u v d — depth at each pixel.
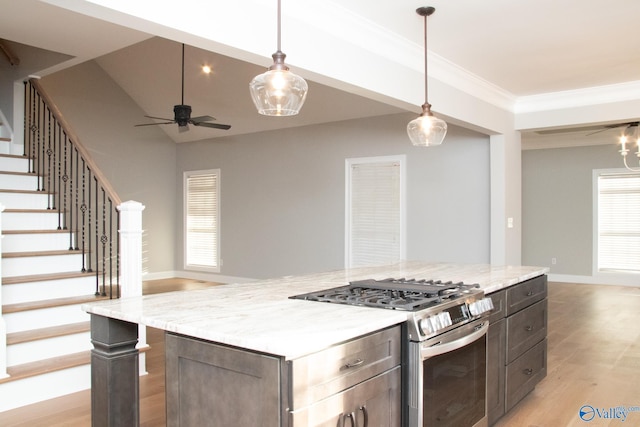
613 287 8.45
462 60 4.47
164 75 7.66
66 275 3.97
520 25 3.63
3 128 5.40
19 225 4.41
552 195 9.26
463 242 6.28
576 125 5.77
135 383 2.20
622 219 8.64
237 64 6.68
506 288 2.96
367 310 2.04
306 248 7.77
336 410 1.67
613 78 5.11
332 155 7.48
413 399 1.98
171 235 9.49
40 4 3.36
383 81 3.84
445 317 2.11
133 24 2.38
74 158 7.34
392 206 6.92
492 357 2.75
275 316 1.92
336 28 3.38
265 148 8.27
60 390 3.37
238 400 1.67
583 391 3.53
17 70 5.23
